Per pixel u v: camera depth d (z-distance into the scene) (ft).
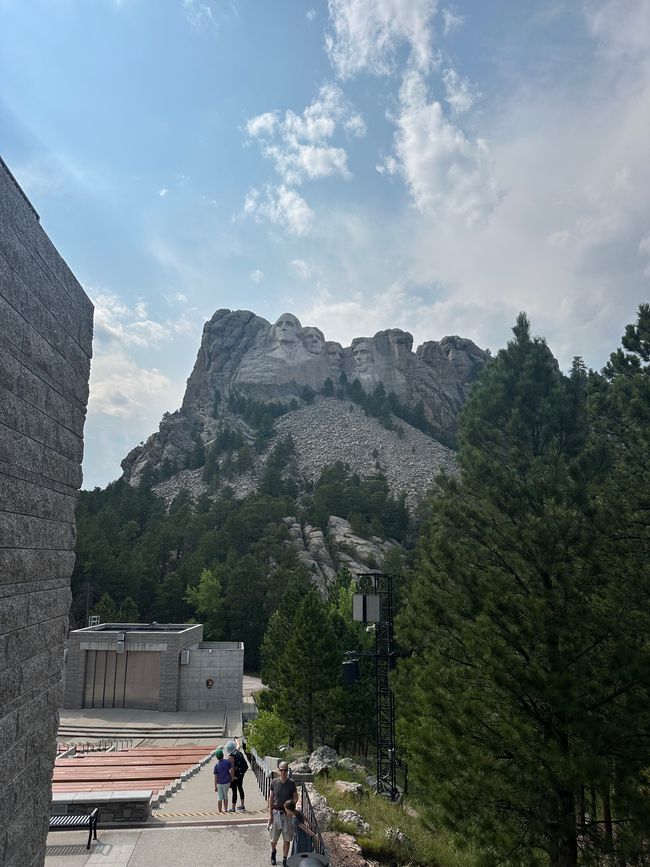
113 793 41.55
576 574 48.32
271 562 285.02
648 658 43.14
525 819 44.52
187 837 38.17
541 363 56.49
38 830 19.97
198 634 153.79
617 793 40.93
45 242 18.95
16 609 17.13
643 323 72.59
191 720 123.85
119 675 133.90
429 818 46.65
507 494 51.83
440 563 54.29
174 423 566.77
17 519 17.01
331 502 367.66
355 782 71.51
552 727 46.01
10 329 16.02
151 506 365.81
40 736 19.85
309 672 106.73
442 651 52.49
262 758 72.79
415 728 51.06
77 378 22.84
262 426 552.82
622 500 54.75
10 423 16.22
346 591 187.11
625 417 67.67
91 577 243.19
